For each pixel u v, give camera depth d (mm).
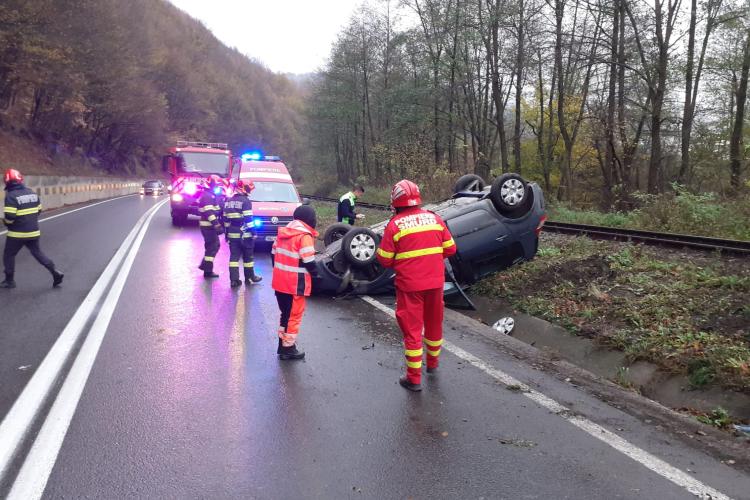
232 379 4461
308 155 57344
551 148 28125
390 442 3453
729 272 7172
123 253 10844
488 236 7672
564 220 15438
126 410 3834
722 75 23922
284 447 3373
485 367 4859
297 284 4887
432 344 4684
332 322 6246
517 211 7902
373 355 5148
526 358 5148
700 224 11844
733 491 2932
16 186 7344
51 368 4574
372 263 7496
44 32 32906
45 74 35625
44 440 3383
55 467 3086
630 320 5906
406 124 29375
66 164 49781
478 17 23703
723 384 4383
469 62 26734
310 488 2934
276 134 110312
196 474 3051
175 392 4168
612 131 23391
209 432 3543
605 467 3172
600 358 5473
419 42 28734
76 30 36062
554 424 3732
